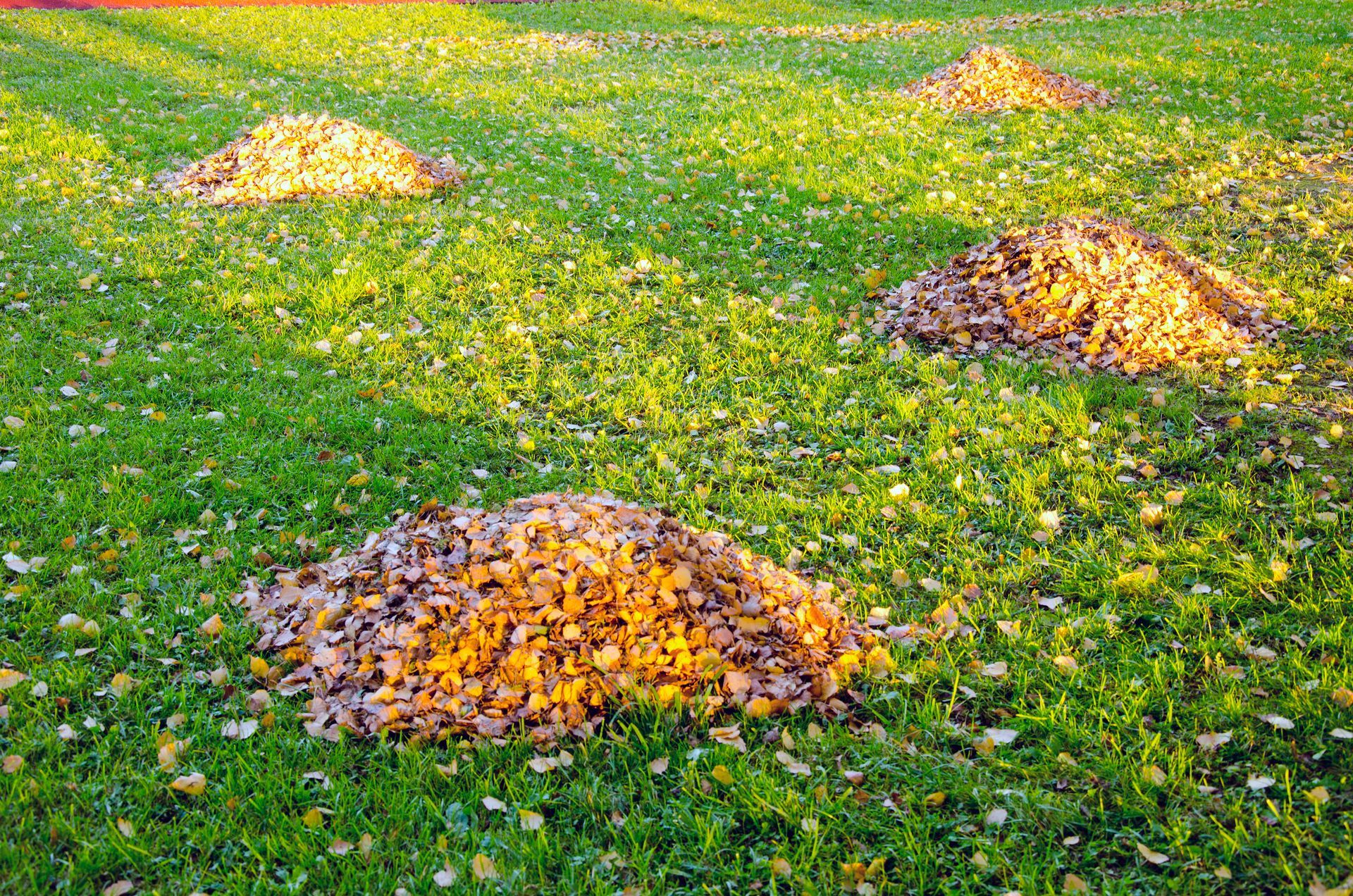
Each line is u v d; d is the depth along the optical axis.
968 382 5.66
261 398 5.52
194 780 3.05
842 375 5.82
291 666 3.58
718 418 5.39
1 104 10.57
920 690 3.51
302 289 6.79
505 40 16.28
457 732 3.29
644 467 4.98
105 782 3.06
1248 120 10.88
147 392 5.51
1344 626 3.62
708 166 9.62
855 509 4.58
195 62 13.61
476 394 5.68
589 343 6.26
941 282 6.70
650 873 2.85
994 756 3.21
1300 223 7.82
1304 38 14.88
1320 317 6.24
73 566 4.05
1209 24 16.69
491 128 10.88
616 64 14.35
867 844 2.94
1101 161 9.55
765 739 3.28
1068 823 2.96
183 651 3.65
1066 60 13.82
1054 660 3.59
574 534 3.83
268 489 4.69
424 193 8.64
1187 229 7.80
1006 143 10.27
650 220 8.20
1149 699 3.38
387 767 3.12
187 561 4.16
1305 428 5.06
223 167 8.83
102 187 8.50
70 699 3.41
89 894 2.74
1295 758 3.11
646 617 3.52
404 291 6.90
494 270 7.18
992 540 4.34
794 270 7.38
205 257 7.30
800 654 3.56
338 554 4.22
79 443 4.96
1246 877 2.74
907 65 13.95
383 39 15.92
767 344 6.16
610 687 3.37
